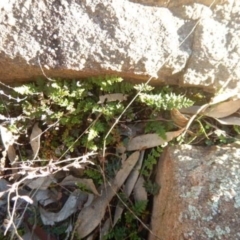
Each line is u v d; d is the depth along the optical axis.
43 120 0.27
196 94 0.27
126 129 0.27
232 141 0.27
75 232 0.27
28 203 0.27
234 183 0.24
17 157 0.28
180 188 0.25
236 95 0.26
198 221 0.23
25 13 0.25
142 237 0.27
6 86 0.27
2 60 0.25
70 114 0.27
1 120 0.27
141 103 0.27
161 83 0.26
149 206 0.28
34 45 0.25
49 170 0.25
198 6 0.25
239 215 0.23
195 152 0.26
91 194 0.28
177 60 0.25
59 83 0.26
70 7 0.25
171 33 0.25
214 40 0.25
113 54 0.25
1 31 0.25
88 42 0.25
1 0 0.25
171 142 0.27
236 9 0.25
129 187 0.28
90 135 0.26
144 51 0.25
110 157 0.28
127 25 0.25
